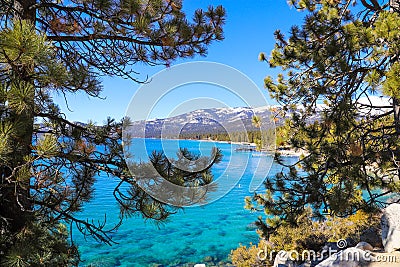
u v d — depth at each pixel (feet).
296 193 20.47
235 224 58.59
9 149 9.14
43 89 12.15
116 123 15.23
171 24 12.79
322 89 21.56
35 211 12.02
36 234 11.54
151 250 45.42
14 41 7.47
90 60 15.24
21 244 10.41
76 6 12.66
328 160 19.85
